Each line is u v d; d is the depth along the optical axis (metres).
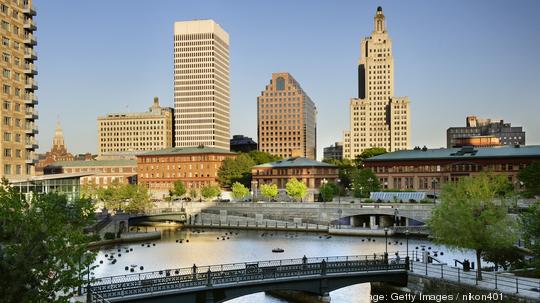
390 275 61.56
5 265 25.56
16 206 29.44
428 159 177.62
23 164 122.31
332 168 197.62
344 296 64.81
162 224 157.38
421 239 115.94
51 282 28.73
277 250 99.44
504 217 60.78
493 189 102.88
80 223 54.94
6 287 25.33
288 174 194.50
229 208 150.25
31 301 26.89
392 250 98.69
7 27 117.81
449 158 174.62
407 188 180.88
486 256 63.66
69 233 32.69
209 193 185.50
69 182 125.25
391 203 131.00
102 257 95.25
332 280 59.44
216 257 94.50
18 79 121.88
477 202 60.25
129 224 133.25
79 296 48.09
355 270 61.22
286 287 56.97
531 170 129.50
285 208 142.88
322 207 138.75
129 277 71.25
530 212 63.84
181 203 158.62
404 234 120.44
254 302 62.28
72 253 31.00
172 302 50.88
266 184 186.38
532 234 59.12
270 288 56.19
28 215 29.17
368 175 165.25
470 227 55.94
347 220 136.50
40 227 27.30
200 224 151.25
